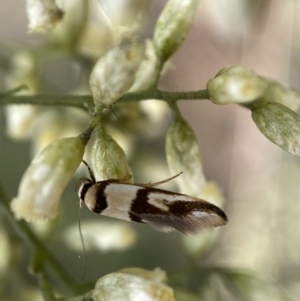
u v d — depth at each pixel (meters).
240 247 0.14
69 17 0.09
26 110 0.10
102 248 0.10
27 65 0.10
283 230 0.14
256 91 0.08
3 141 0.12
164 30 0.08
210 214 0.07
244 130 0.15
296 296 0.13
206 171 0.15
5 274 0.09
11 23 0.13
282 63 0.14
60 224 0.10
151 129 0.10
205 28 0.14
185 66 0.14
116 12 0.08
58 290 0.09
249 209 0.14
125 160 0.08
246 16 0.09
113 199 0.07
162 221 0.07
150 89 0.08
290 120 0.08
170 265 0.12
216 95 0.08
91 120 0.08
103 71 0.07
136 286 0.08
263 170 0.15
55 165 0.08
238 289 0.09
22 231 0.09
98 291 0.08
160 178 0.10
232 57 0.14
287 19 0.13
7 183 0.12
